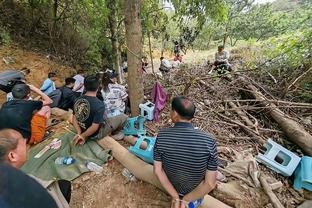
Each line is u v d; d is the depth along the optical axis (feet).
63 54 27.66
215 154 6.55
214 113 13.56
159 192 8.70
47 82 17.43
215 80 17.40
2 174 2.33
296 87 14.61
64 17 26.43
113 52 25.68
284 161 9.53
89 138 10.94
